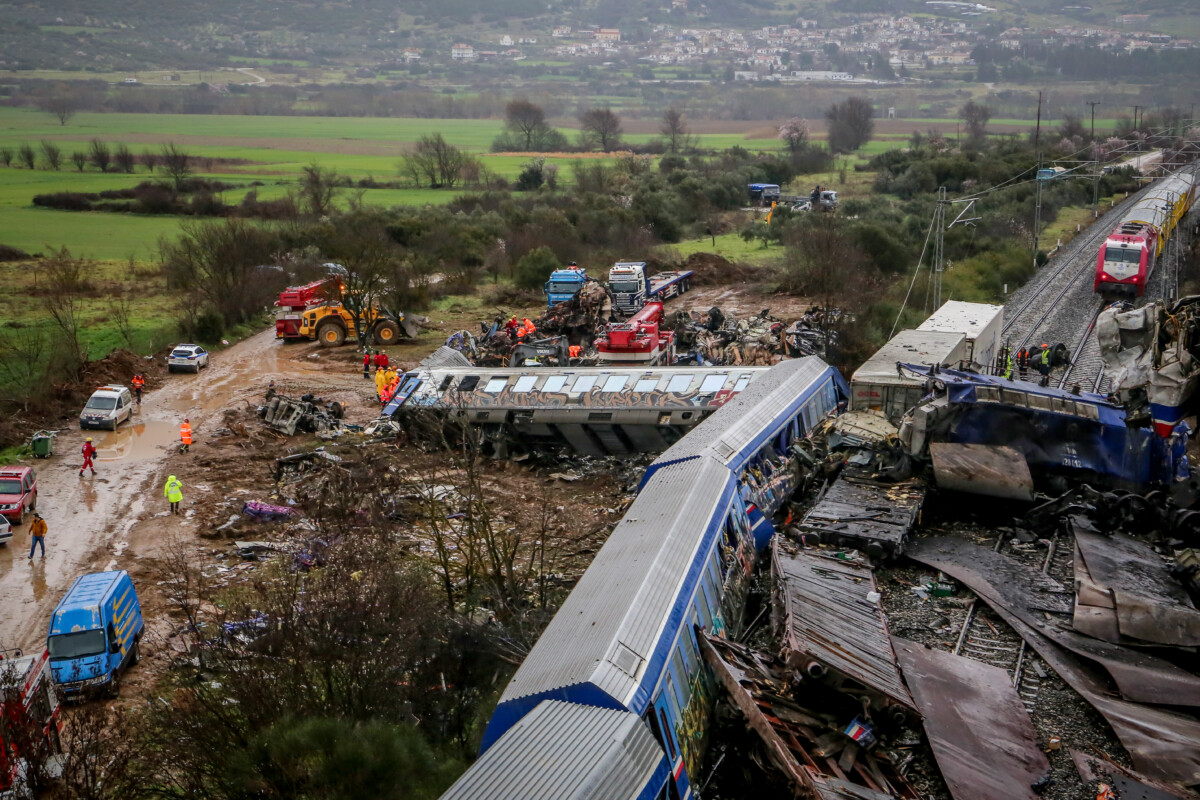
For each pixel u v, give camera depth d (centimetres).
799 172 17025
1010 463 2795
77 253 9844
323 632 2061
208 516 3628
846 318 5653
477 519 3322
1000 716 1892
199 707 2041
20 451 4431
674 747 1658
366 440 4419
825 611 2092
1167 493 2786
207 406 5131
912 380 3438
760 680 1862
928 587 2455
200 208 12344
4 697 1875
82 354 5769
